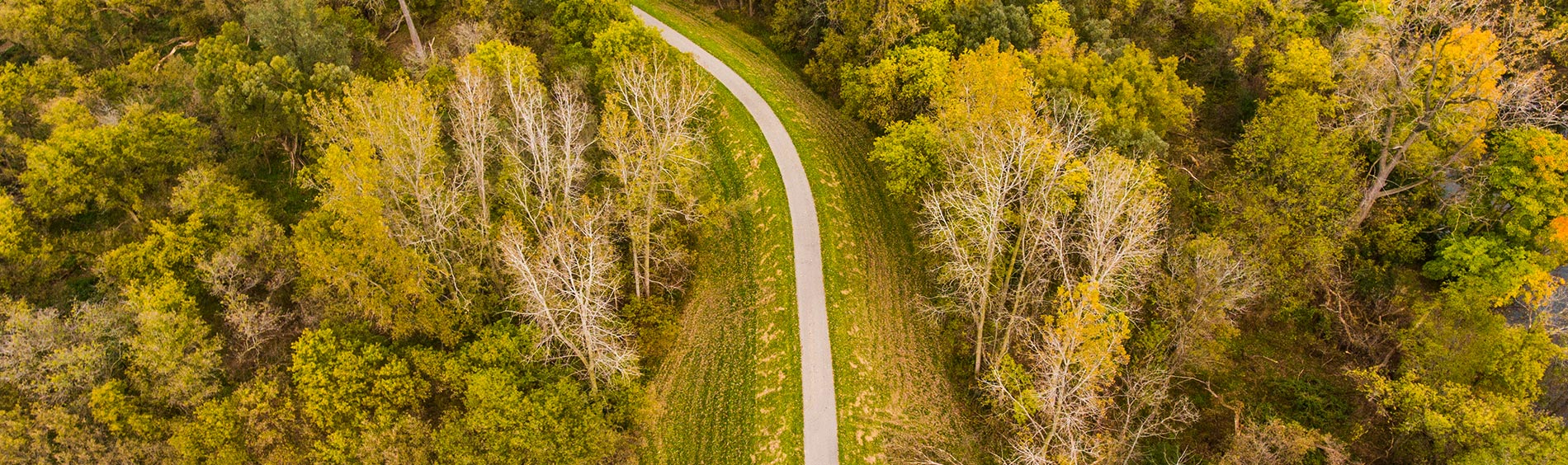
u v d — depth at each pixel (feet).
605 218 140.77
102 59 209.87
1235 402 148.15
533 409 127.54
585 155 172.14
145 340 125.29
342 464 121.70
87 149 158.51
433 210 132.67
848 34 194.90
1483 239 158.30
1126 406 139.13
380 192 133.08
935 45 183.52
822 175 183.93
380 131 127.85
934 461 132.26
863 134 196.65
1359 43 170.81
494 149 163.32
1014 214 131.03
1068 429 111.14
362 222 121.49
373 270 132.05
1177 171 169.99
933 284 162.40
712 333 157.07
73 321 141.38
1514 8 163.43
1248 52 195.83
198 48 177.37
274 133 171.53
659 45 185.78
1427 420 123.95
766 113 200.75
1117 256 107.34
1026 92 143.84
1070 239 144.36
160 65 202.59
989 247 120.78
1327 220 160.66
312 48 176.04
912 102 179.32
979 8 185.47
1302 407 148.25
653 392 148.15
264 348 144.56
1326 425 145.18
